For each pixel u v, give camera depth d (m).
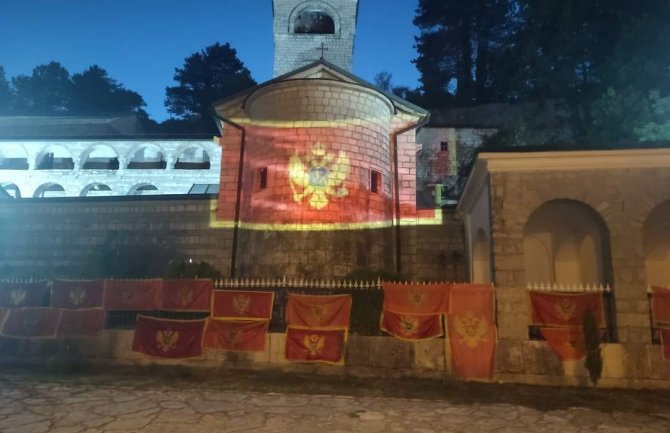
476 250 18.17
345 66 34.69
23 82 61.12
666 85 22.16
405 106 22.72
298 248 18.30
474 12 50.44
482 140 37.81
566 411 9.64
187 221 22.06
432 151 37.72
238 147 22.89
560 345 11.87
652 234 15.76
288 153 19.44
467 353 12.05
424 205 22.66
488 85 49.00
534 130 34.38
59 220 22.47
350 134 19.89
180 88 59.34
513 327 12.12
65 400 9.69
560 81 30.31
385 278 15.60
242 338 12.99
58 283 13.95
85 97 61.53
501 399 10.46
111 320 13.98
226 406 9.45
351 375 12.44
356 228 18.97
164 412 8.93
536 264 17.61
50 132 40.22
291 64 34.75
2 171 34.81
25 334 13.80
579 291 12.20
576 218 15.29
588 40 28.30
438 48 51.97
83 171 35.00
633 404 10.22
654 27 22.39
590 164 12.60
